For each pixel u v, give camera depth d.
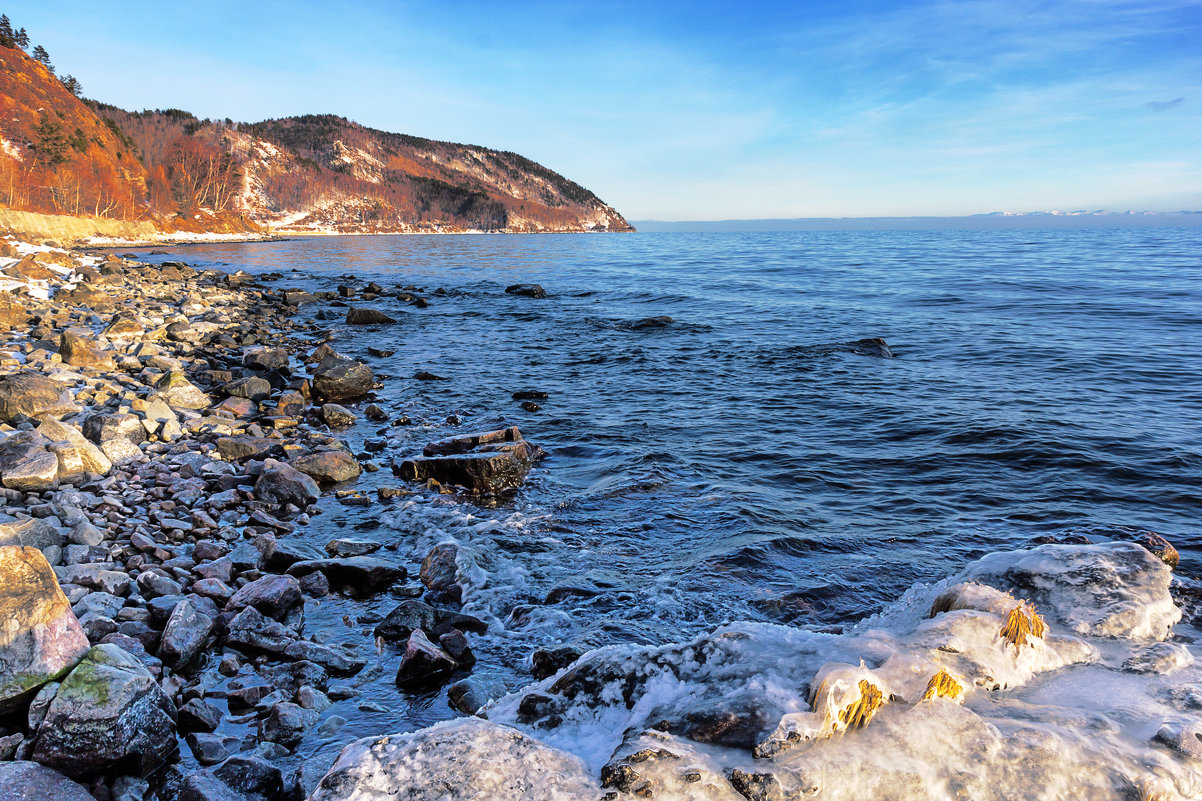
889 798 2.54
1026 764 2.63
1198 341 21.38
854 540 8.21
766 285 42.28
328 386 15.42
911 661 3.20
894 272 49.66
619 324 27.52
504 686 5.35
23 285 25.48
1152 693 3.18
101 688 4.07
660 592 6.93
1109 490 9.80
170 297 30.09
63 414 11.09
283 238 124.56
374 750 2.94
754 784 2.52
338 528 8.77
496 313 31.20
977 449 11.63
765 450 11.89
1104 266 51.09
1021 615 3.49
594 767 2.87
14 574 4.28
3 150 91.75
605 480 10.46
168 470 9.98
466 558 7.48
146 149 151.88
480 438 11.43
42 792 3.62
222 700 5.05
